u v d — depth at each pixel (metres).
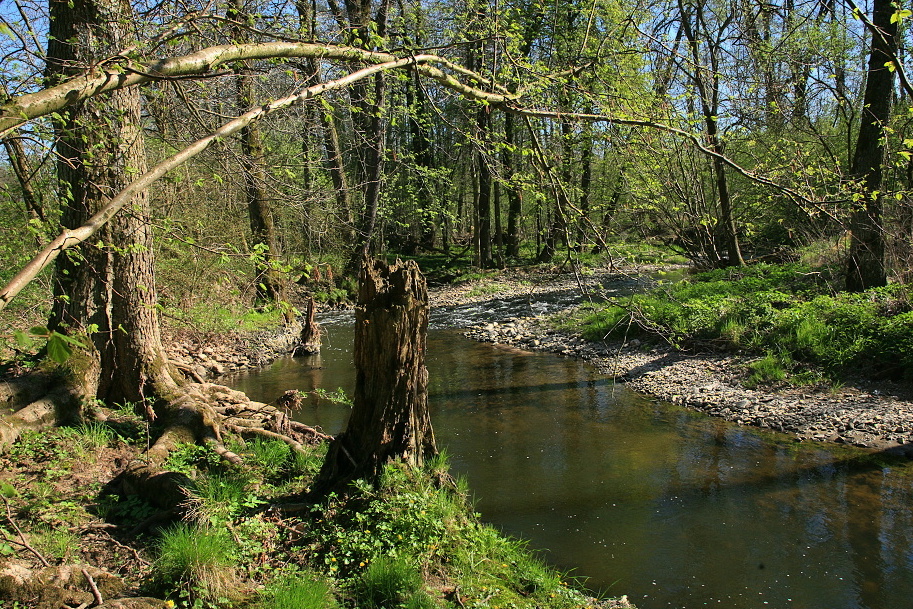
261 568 4.47
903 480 6.76
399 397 5.56
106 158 5.92
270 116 5.88
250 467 6.13
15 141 4.62
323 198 7.43
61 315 6.59
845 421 8.38
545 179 5.95
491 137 6.54
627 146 6.13
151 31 4.50
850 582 5.00
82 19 4.98
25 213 6.28
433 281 26.89
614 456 7.79
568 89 5.62
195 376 8.12
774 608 4.71
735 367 10.81
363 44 4.57
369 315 5.43
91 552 4.45
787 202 14.76
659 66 6.88
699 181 13.95
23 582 3.67
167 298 11.38
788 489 6.70
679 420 9.09
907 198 9.50
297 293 14.98
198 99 5.14
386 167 16.20
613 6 6.89
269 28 4.74
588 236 5.68
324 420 8.91
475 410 9.86
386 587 4.23
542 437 8.53
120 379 6.77
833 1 5.15
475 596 4.40
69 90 2.71
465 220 33.00
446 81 4.83
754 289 14.06
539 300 20.55
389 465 5.44
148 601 3.78
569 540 5.75
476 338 15.82
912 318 9.77
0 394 5.91
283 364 12.96
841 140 16.16
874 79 11.15
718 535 5.80
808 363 10.29
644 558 5.43
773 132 11.50
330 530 4.95
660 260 12.59
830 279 13.29
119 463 5.81
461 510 5.60
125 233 6.49
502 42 5.40
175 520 4.85
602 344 13.60
